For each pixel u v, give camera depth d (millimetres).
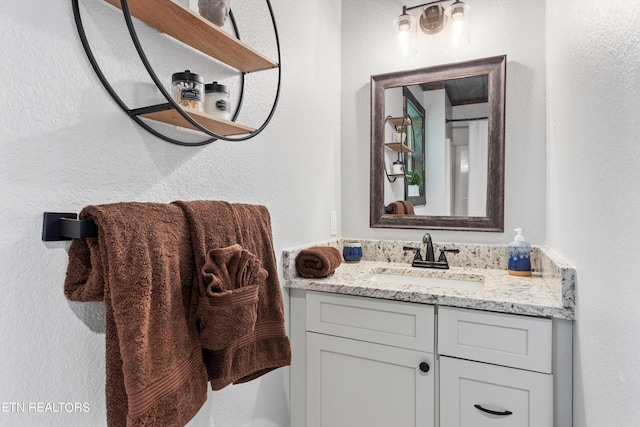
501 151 1646
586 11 915
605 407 758
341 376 1351
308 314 1407
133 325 587
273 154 1332
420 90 1803
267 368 979
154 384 608
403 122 1841
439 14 1734
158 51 850
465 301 1149
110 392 599
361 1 1941
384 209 1885
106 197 726
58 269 640
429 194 1788
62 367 645
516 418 1100
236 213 899
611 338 722
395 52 1868
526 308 1073
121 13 758
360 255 1799
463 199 1728
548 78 1524
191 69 944
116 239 596
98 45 712
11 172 577
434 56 1792
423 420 1218
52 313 629
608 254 741
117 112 750
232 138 1004
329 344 1369
